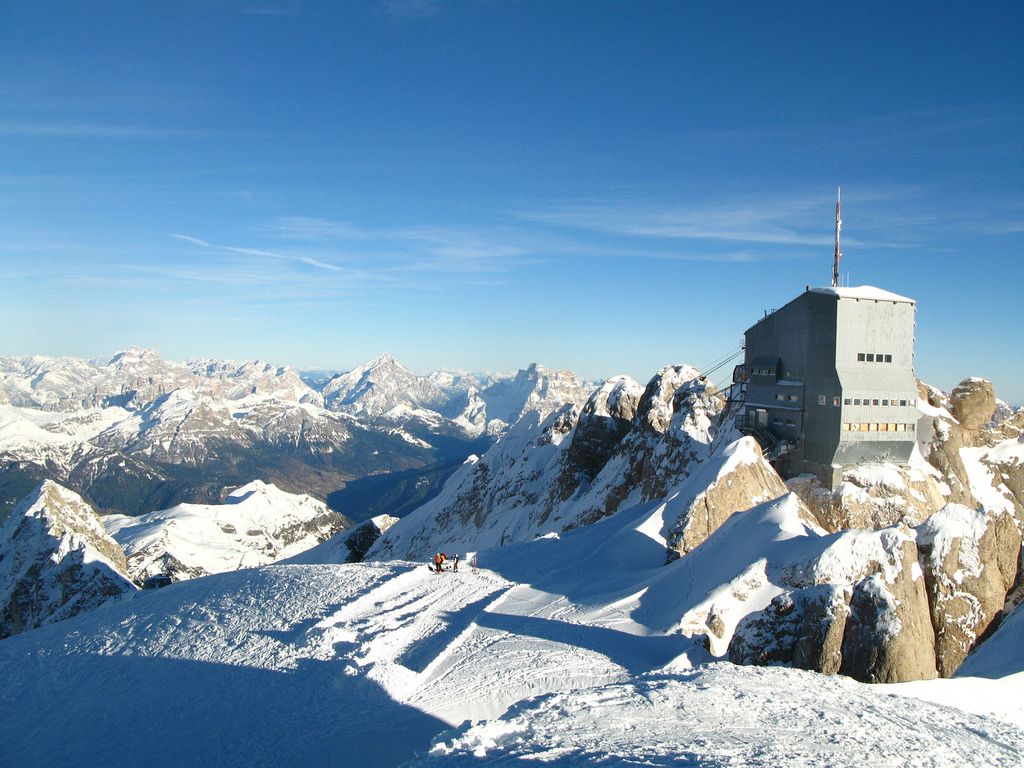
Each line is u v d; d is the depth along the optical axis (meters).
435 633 39.75
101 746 30.92
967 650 34.50
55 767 29.69
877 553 37.25
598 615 41.41
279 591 51.00
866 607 31.59
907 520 60.47
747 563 42.00
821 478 65.50
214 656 39.84
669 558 51.56
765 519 45.38
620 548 55.69
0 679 42.00
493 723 21.95
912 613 32.78
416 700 31.36
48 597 100.50
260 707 32.22
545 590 47.25
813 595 32.84
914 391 66.12
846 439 63.97
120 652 43.53
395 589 48.75
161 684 37.12
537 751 19.09
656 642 37.53
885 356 65.50
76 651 45.19
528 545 62.22
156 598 56.28
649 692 25.12
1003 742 22.59
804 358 68.19
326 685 33.53
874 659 30.47
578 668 33.78
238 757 28.03
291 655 38.03
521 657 35.28
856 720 22.95
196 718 32.09
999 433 76.88
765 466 59.72
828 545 38.84
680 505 57.38
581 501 111.19
